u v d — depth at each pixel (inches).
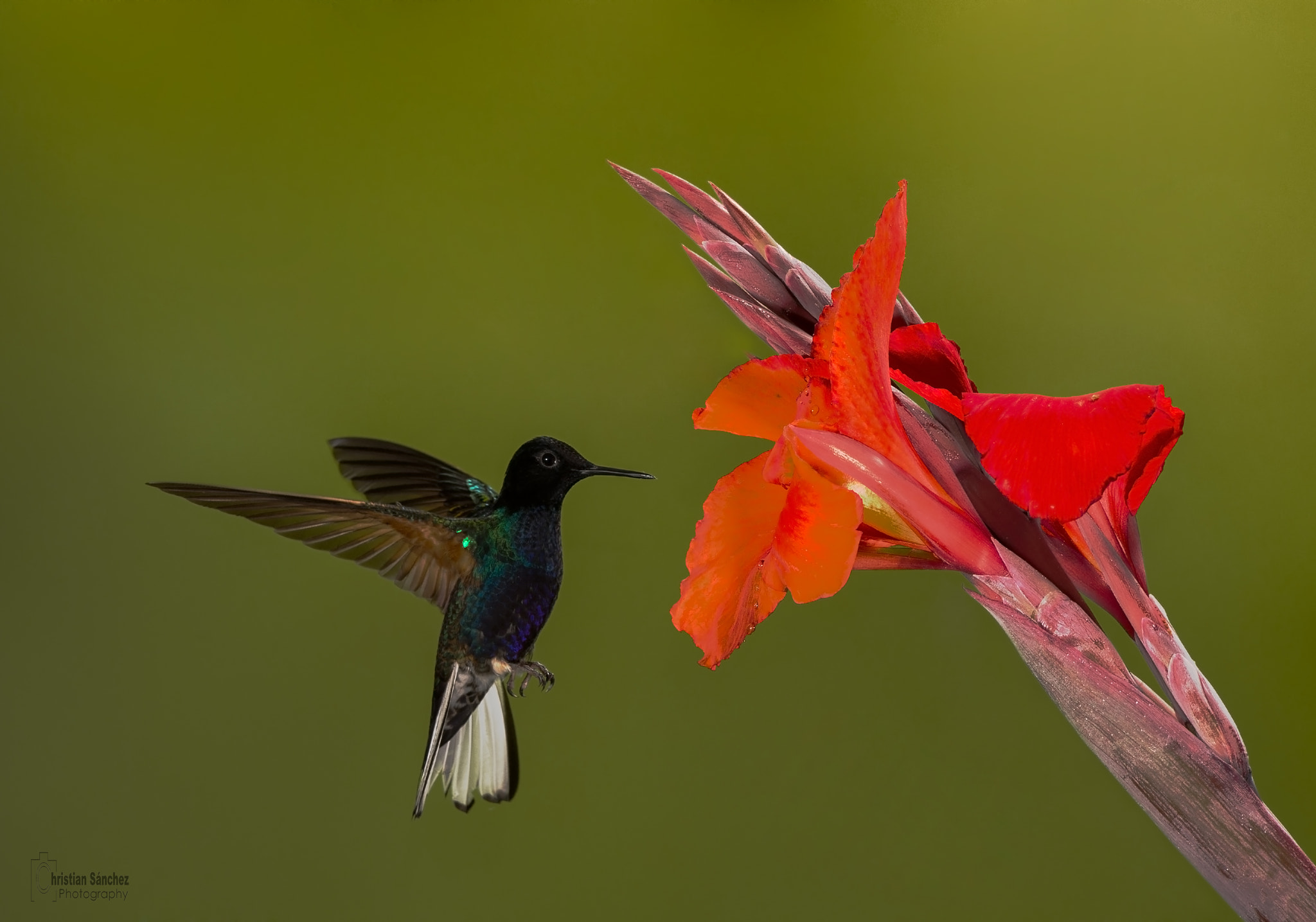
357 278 129.3
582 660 128.0
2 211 129.6
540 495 124.7
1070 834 127.0
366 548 124.6
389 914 127.7
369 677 128.6
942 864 127.2
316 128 129.6
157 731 128.5
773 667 128.0
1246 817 109.7
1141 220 128.3
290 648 128.7
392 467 125.9
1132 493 114.7
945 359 112.8
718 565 117.1
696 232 120.1
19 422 129.1
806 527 106.6
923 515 112.0
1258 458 127.6
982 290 128.3
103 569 129.0
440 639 124.9
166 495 129.1
